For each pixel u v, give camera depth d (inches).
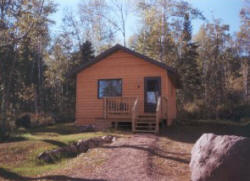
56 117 955.3
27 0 589.3
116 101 590.2
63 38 1323.8
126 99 588.4
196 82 1286.9
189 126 645.9
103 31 1263.5
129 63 605.6
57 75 1254.3
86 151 384.2
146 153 328.5
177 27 1186.0
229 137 233.8
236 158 217.9
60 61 1273.4
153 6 1127.0
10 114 790.5
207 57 1524.4
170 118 665.0
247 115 1079.0
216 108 1175.0
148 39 1202.6
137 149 346.0
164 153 339.3
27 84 1198.9
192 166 252.4
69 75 644.1
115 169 275.3
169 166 288.0
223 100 1325.0
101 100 611.5
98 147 374.3
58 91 1293.1
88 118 614.9
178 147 375.2
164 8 1123.3
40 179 257.9
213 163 227.8
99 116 607.8
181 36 1214.3
